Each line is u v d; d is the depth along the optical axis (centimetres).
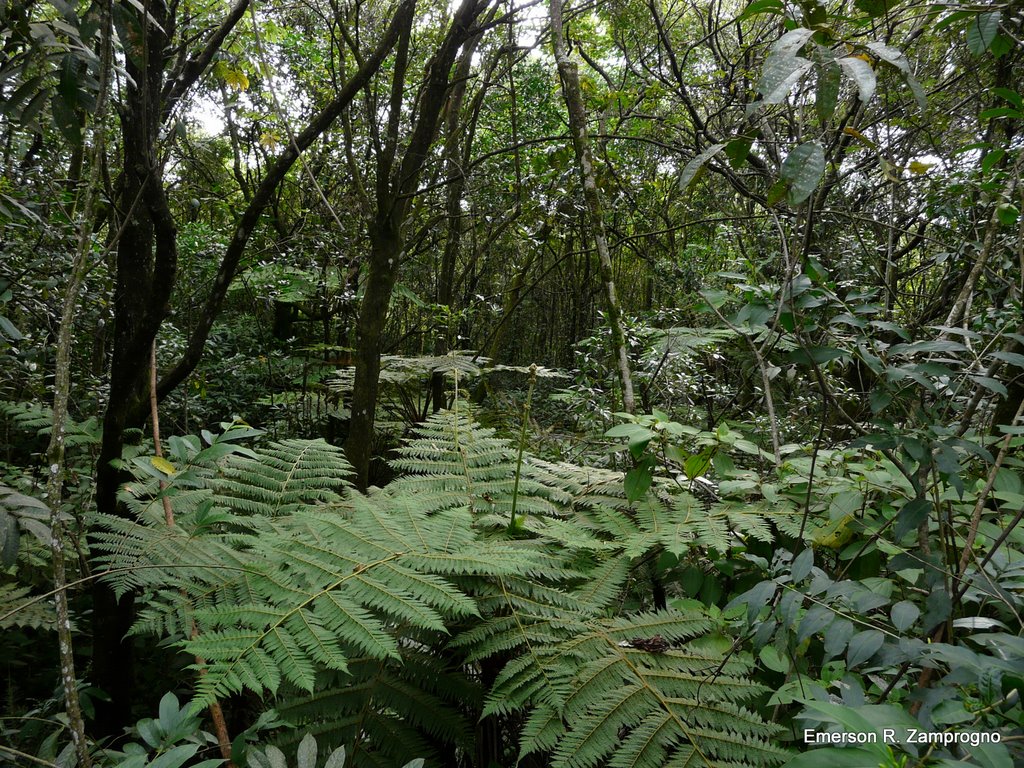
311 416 526
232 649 119
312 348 560
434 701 147
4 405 308
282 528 173
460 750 163
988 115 132
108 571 134
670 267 485
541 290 890
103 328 321
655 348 265
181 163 623
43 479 294
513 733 163
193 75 230
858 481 169
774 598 122
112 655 204
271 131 547
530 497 205
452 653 161
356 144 518
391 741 141
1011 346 138
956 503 164
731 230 399
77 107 155
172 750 91
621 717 128
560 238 592
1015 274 218
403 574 141
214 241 489
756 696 145
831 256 311
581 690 133
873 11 119
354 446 331
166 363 391
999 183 167
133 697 238
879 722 70
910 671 112
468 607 132
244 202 669
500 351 897
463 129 504
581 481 220
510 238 638
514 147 409
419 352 754
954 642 124
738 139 123
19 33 152
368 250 543
